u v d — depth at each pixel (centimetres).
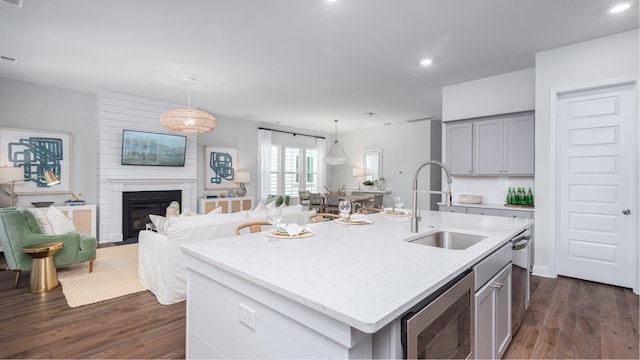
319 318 95
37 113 497
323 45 349
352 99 585
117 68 425
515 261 212
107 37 331
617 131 329
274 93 543
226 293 137
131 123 566
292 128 909
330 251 152
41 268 314
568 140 358
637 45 313
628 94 323
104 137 540
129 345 218
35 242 334
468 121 467
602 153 338
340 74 445
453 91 489
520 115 418
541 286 334
